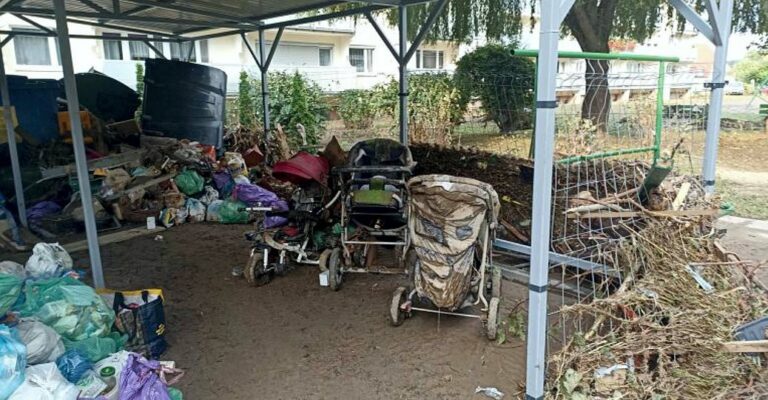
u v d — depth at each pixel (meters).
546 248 2.49
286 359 3.39
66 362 2.44
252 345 3.58
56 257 3.32
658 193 3.81
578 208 3.70
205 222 6.80
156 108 8.54
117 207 6.50
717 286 3.17
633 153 4.29
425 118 7.43
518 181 5.14
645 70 4.95
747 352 2.63
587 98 4.53
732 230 5.93
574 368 2.80
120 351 2.86
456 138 6.53
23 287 2.81
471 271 3.57
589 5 9.92
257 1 6.62
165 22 7.96
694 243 3.41
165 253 5.56
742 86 19.34
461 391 2.99
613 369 2.66
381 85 13.41
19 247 5.64
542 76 2.35
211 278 4.84
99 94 8.66
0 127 6.79
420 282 3.59
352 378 3.15
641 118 4.50
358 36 18.97
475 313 4.02
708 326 2.76
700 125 4.32
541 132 2.39
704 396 2.54
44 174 6.38
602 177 4.19
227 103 11.93
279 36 8.40
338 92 13.94
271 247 4.65
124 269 5.08
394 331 3.76
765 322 2.71
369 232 4.44
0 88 5.91
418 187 3.60
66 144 7.03
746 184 8.15
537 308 2.53
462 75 7.44
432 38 11.40
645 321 2.82
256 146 8.81
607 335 2.89
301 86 11.55
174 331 3.79
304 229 4.81
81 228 6.30
